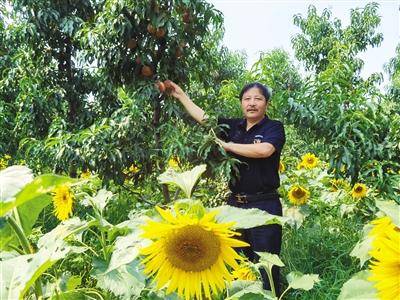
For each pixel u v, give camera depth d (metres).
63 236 1.52
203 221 1.23
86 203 2.80
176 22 3.71
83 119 6.64
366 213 4.86
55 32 6.67
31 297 1.45
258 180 3.38
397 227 1.20
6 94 7.61
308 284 1.65
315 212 5.20
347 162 3.90
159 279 1.29
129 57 3.80
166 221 1.29
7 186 1.04
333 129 4.14
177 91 3.81
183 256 1.27
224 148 3.32
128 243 1.44
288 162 7.29
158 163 4.13
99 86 5.44
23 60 6.64
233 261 1.28
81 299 1.53
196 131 3.76
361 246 1.56
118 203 4.75
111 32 3.67
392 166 4.25
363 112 4.16
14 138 7.29
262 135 3.46
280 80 4.78
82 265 2.37
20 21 7.11
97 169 4.02
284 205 4.99
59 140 4.15
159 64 3.90
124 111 3.90
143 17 3.56
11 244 1.36
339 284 3.24
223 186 4.23
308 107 4.19
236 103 4.40
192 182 1.66
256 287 1.68
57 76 6.78
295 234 4.35
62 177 1.08
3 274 1.15
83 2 6.68
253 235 3.28
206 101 4.16
